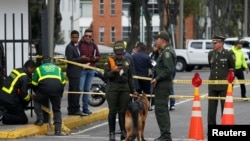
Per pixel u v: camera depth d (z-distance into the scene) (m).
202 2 124.44
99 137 27.84
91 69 32.72
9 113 28.94
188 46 86.81
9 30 33.34
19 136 26.84
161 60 25.22
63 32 136.50
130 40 89.06
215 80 28.05
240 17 148.50
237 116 36.22
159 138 25.52
